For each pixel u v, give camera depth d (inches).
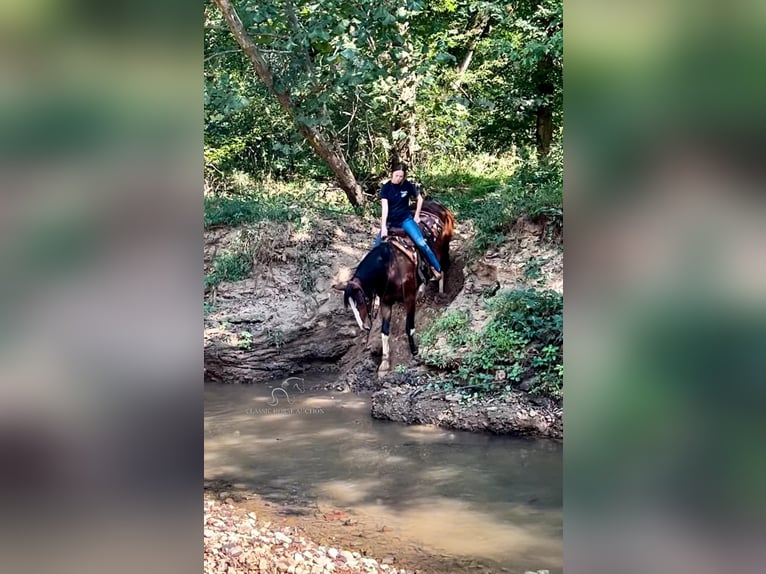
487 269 366.3
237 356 379.6
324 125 457.4
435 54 454.0
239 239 439.8
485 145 649.0
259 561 162.7
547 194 369.4
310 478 234.2
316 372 389.4
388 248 339.3
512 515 201.3
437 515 202.5
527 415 278.7
